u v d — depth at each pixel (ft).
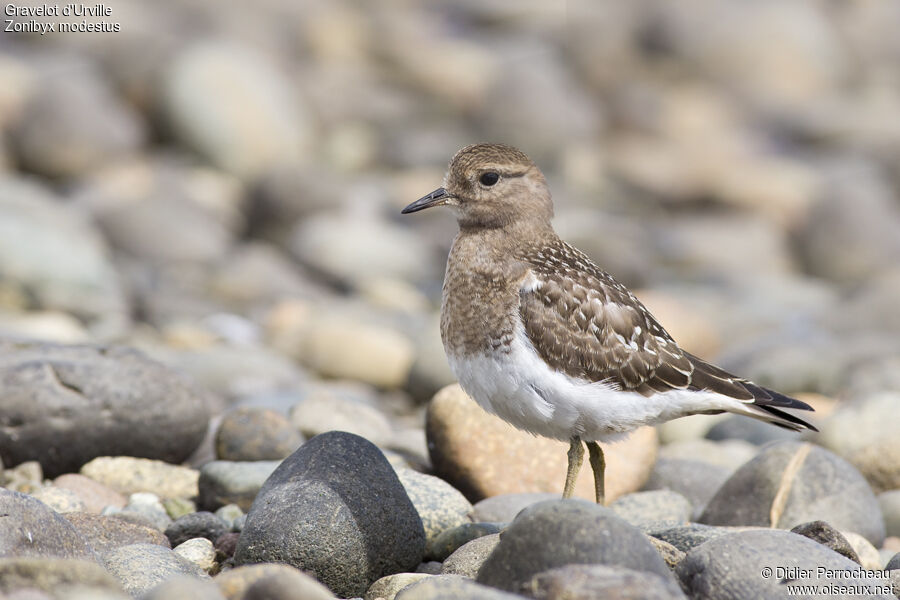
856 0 123.54
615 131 98.48
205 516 25.77
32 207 59.11
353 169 84.58
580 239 67.72
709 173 88.17
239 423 30.68
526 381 24.80
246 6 105.40
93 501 27.61
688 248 75.66
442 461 29.94
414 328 52.01
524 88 94.17
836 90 110.83
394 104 97.09
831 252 76.84
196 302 55.16
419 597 18.22
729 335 57.21
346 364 46.11
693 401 25.84
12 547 20.42
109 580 18.48
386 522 23.43
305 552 22.56
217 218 68.08
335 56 107.55
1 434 29.19
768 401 26.08
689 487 31.45
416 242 69.77
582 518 19.22
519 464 29.66
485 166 26.35
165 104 79.20
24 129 72.95
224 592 19.20
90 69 81.30
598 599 17.74
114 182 69.87
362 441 24.34
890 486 31.71
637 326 25.64
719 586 19.99
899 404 32.81
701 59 107.55
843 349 47.70
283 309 54.39
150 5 100.07
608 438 25.84
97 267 54.19
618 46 109.40
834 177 85.56
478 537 24.25
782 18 110.11
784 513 27.94
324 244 64.95
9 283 51.75
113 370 30.45
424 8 119.75
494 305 25.16
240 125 79.05
